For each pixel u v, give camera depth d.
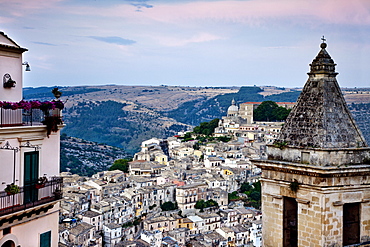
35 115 37.69
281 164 30.50
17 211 33.62
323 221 29.02
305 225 29.81
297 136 30.66
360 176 29.45
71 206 198.50
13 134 34.56
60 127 38.41
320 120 30.00
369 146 30.22
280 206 31.22
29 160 36.22
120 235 199.12
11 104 34.25
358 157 29.62
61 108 38.31
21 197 34.75
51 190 37.31
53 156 38.34
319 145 29.47
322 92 30.58
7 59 36.00
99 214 198.75
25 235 35.34
